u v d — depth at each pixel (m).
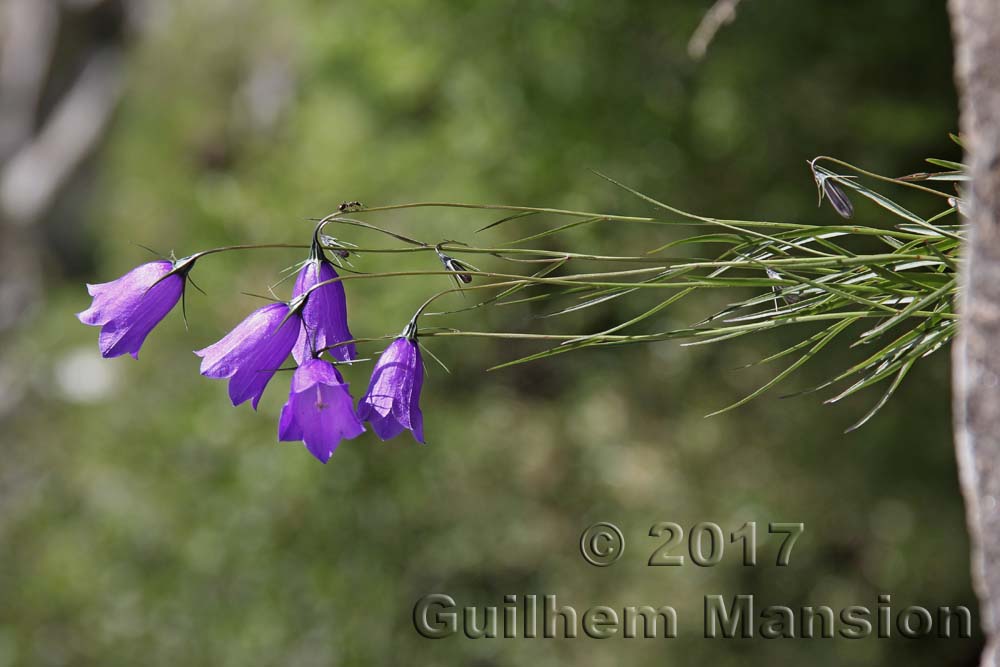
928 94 7.71
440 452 8.77
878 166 7.68
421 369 2.11
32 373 12.52
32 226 17.31
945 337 2.03
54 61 17.95
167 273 2.15
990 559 1.83
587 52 7.88
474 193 8.20
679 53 7.71
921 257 2.00
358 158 8.89
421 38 8.51
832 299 2.08
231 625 9.09
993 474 1.80
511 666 8.59
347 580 8.86
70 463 10.88
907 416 7.74
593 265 8.08
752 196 7.85
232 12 13.13
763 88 7.64
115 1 17.95
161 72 13.84
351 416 2.07
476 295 8.27
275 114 12.17
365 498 8.86
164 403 9.89
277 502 8.99
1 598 10.12
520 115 8.17
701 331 2.03
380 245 8.45
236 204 9.28
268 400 8.91
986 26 1.79
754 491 8.07
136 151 13.55
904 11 7.46
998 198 1.76
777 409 8.05
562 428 8.77
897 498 7.81
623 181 7.95
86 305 13.91
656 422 8.54
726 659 8.07
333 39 8.87
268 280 9.12
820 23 7.54
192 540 9.33
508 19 8.05
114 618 9.48
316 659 8.85
